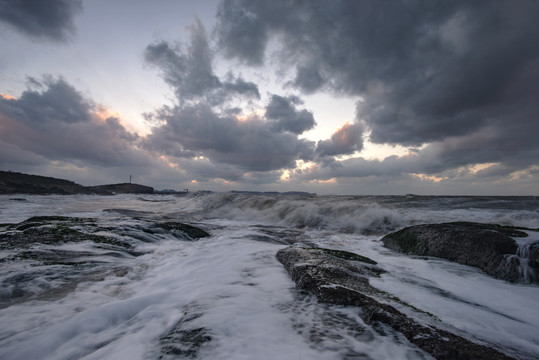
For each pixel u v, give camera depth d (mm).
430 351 1725
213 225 9867
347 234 8773
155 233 6832
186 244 5996
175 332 1979
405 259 5285
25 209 15062
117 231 6508
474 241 5016
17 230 6203
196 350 1719
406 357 1685
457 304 2957
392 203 15781
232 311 2340
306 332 1988
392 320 2111
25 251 4570
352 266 3994
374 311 2223
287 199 16219
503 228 5582
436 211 11547
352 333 1979
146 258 4734
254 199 15969
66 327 2150
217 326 2037
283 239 7594
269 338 1885
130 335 2012
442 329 2109
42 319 2371
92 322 2234
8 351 1866
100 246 5230
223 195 17953
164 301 2736
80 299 2854
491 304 3066
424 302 2928
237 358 1622
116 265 4242
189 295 2877
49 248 4852
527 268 4109
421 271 4383
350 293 2619
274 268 3902
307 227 10078
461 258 4988
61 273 3721
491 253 4621
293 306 2506
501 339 2148
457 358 1627
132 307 2545
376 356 1685
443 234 5664
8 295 2977
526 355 1888
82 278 3578
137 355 1703
